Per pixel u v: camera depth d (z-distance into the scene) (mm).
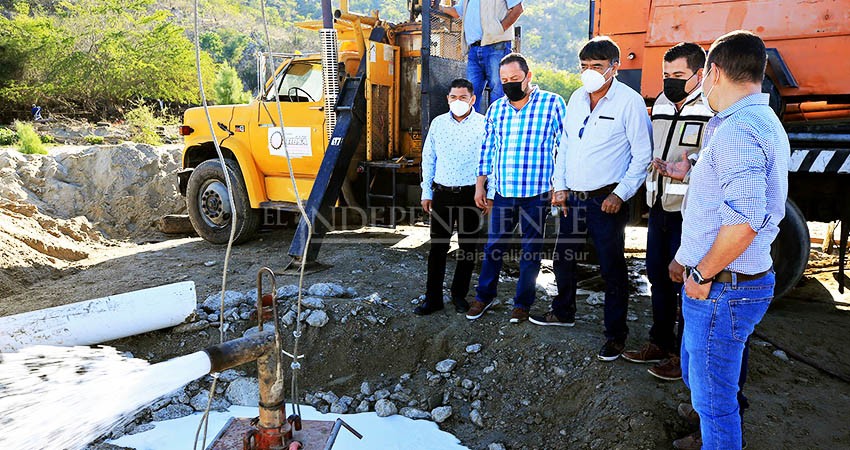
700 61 3188
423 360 4285
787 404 3338
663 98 3398
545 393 3760
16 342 3850
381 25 6695
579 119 3695
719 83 2336
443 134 4352
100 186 9547
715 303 2322
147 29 33969
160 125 25203
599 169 3619
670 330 3572
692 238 2400
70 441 1408
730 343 2344
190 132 7473
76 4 34062
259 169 6992
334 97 6031
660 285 3494
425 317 4562
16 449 1352
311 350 4324
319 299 4648
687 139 3234
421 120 6273
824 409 3285
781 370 3725
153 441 3480
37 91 28453
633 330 4293
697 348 2412
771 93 4438
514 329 4285
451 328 4410
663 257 3453
